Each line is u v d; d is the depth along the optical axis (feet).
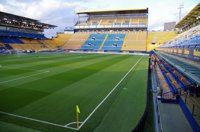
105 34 244.42
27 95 38.70
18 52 176.24
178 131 25.77
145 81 53.72
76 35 255.91
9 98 36.68
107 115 28.89
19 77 57.21
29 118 27.63
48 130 24.26
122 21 252.42
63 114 29.22
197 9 92.89
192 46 32.63
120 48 208.74
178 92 38.70
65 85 47.62
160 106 35.29
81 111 30.48
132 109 31.35
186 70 26.96
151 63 100.94
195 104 31.19
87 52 208.33
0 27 189.67
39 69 74.02
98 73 66.44
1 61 102.32
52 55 155.63
